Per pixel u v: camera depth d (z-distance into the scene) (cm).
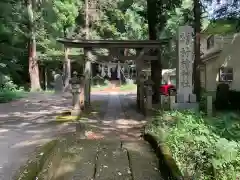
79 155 598
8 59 2572
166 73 3275
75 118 1076
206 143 553
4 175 454
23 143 676
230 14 1591
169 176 441
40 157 468
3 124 969
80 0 3275
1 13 1911
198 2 1469
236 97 1447
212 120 802
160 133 668
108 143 701
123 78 4003
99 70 3997
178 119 756
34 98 2069
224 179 475
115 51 1323
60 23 3041
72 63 3409
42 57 3064
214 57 2092
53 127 902
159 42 1305
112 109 1384
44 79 3456
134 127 914
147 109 1133
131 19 3303
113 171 511
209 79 2239
